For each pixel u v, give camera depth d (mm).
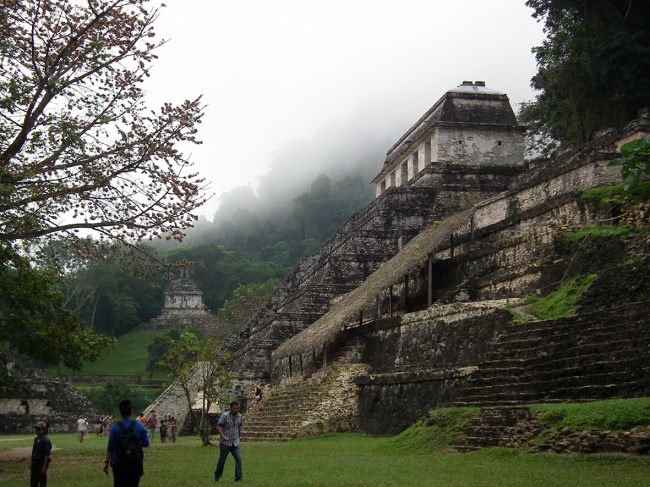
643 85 31703
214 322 81438
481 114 44719
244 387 42062
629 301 19703
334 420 26516
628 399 15016
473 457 15367
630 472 12070
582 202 25844
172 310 91938
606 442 13719
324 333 30344
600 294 20578
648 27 32969
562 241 25219
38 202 17656
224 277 100000
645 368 15828
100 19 18125
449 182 43938
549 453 14367
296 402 29516
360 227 48250
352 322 34375
